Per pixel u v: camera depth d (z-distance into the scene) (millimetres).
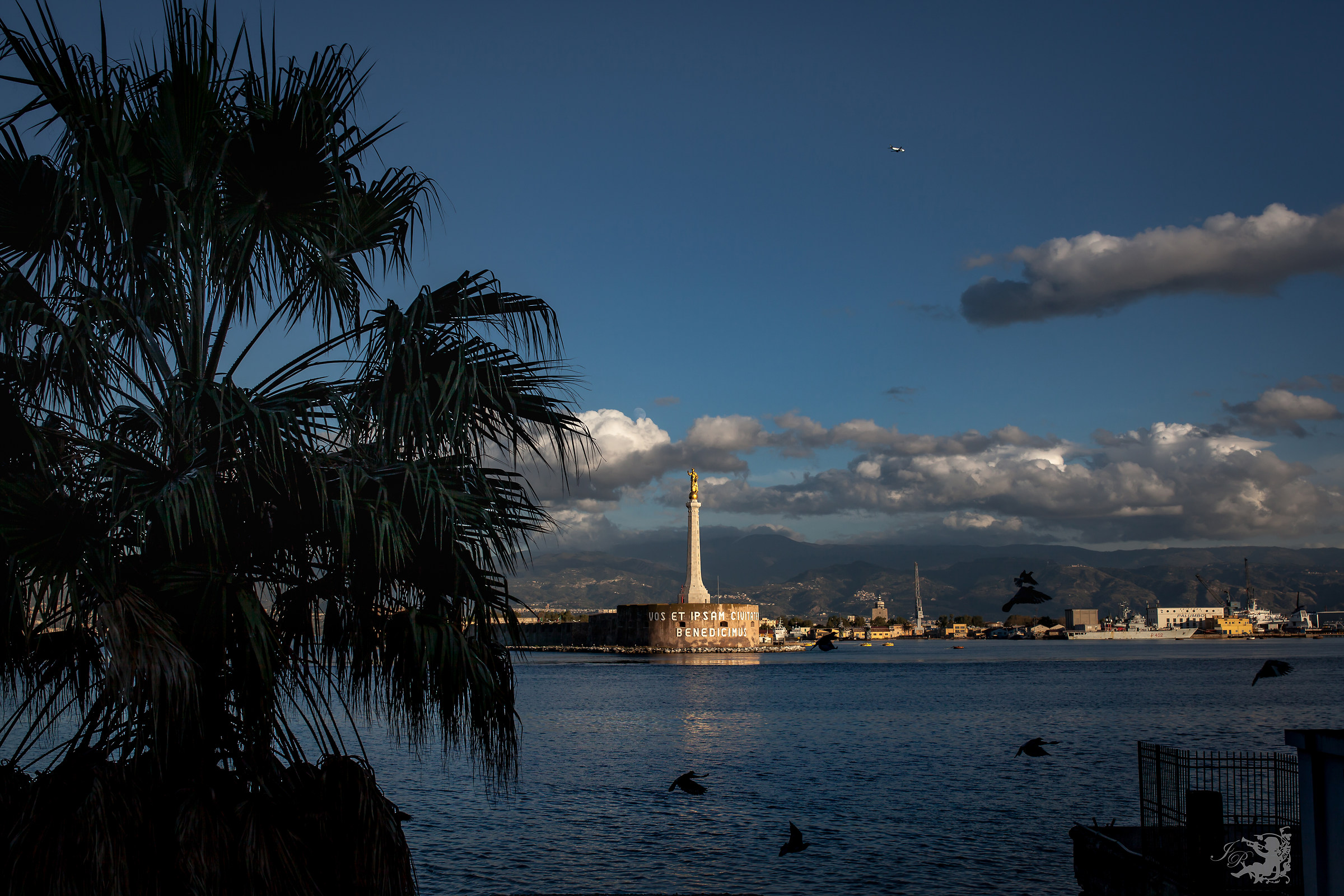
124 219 11508
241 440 11664
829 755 55500
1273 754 19172
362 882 11234
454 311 13172
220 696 11508
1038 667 193500
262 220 12719
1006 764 51625
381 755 47781
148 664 9906
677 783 13547
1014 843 32500
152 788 10664
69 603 10695
